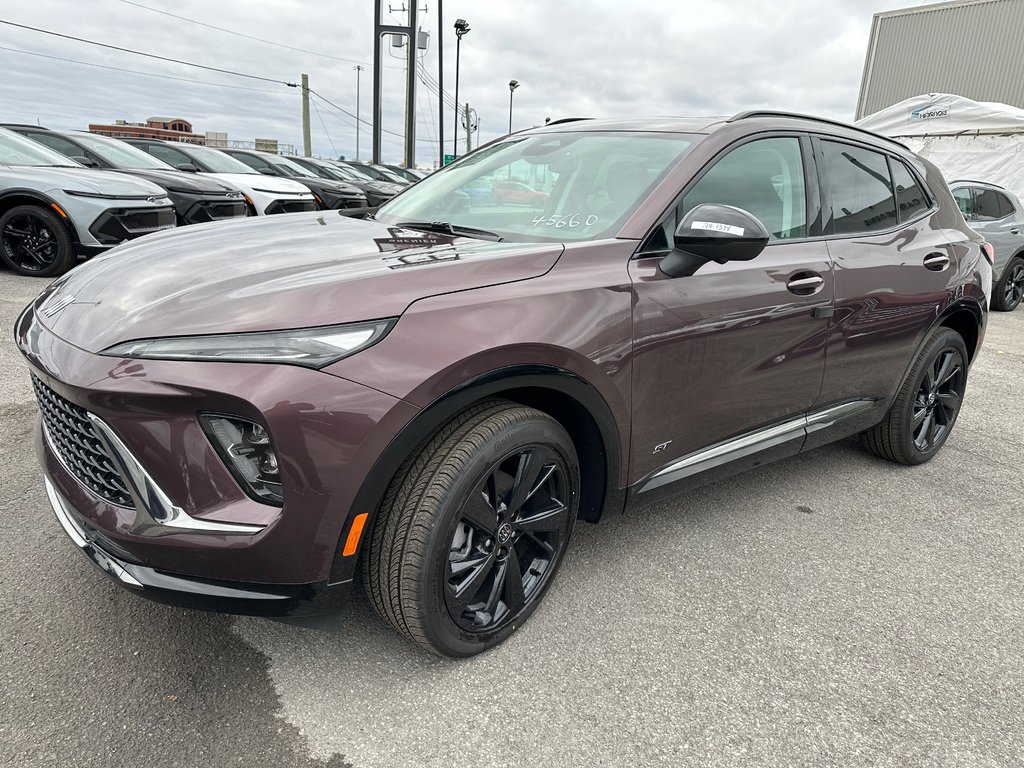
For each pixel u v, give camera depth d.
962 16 17.86
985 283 3.75
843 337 2.93
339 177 15.52
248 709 1.81
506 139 3.25
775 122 2.82
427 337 1.73
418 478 1.81
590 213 2.43
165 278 1.97
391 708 1.84
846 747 1.81
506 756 1.71
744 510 3.13
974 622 2.39
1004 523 3.15
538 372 1.91
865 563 2.73
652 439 2.34
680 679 2.02
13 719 1.71
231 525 1.64
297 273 1.91
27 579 2.26
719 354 2.43
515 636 2.16
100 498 1.79
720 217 2.06
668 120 2.84
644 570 2.58
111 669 1.90
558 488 2.17
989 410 4.89
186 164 10.65
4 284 6.46
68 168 7.30
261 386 1.57
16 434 3.33
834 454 3.91
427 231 2.52
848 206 3.06
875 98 19.94
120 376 1.62
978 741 1.86
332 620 1.82
